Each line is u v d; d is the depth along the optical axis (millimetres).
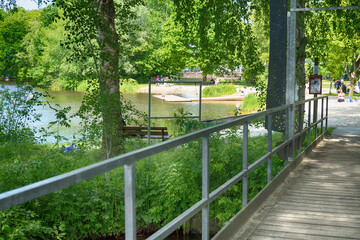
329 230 4566
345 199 5883
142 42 64750
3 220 5246
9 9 12758
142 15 63562
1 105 12180
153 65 66938
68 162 7719
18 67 13469
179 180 6992
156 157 8234
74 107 31734
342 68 40125
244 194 4934
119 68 11109
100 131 8914
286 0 7832
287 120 7512
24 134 11688
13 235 5172
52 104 34406
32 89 13008
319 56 14320
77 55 10062
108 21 11477
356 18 13164
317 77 14047
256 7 14523
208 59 14180
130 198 2373
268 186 5973
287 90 7879
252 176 7969
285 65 7812
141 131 12570
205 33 14156
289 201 5781
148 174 7512
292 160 7926
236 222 4473
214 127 3812
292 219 4961
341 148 10789
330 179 7188
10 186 6355
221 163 7391
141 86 63688
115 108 9109
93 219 6512
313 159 9164
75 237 6379
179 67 57719
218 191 3943
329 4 13922
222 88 44125
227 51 13781
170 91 54531
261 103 11523
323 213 5203
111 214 6699
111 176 7500
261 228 4641
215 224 7336
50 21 11125
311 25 14453
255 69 13000
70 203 6359
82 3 9852
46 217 6168
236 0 13344
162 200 7047
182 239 7160
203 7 13773
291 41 7918
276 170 8031
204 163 3652
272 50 7988
